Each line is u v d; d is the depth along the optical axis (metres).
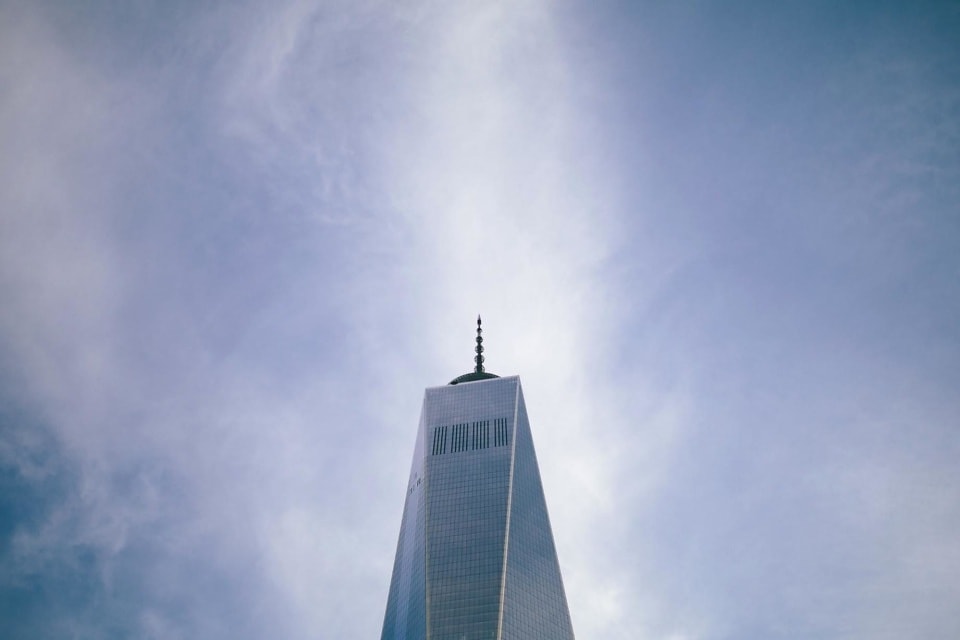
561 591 198.38
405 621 195.12
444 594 185.12
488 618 178.75
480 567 189.38
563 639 189.38
